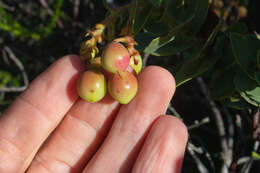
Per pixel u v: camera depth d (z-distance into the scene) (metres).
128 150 0.19
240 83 0.18
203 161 0.32
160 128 0.18
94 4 0.37
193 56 0.18
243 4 0.23
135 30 0.17
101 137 0.21
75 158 0.21
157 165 0.17
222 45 0.19
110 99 0.20
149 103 0.18
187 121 0.34
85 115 0.21
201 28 0.19
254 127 0.21
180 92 0.35
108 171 0.19
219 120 0.27
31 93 0.20
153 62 0.33
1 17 0.36
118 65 0.16
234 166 0.23
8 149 0.21
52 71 0.20
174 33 0.17
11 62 0.40
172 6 0.18
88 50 0.17
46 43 0.39
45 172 0.22
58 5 0.36
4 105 0.37
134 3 0.17
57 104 0.20
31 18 0.40
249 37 0.18
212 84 0.20
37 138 0.21
